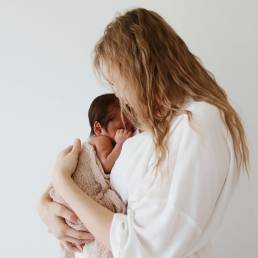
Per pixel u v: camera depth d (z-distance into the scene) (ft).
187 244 3.15
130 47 3.49
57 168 3.80
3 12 5.44
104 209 3.44
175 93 3.52
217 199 3.39
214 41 5.07
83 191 3.87
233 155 3.42
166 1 5.13
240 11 5.02
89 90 5.32
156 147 3.35
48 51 5.38
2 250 5.60
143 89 3.49
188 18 5.10
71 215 3.83
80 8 5.29
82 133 5.39
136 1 5.19
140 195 3.39
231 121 3.51
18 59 5.44
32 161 5.50
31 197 5.54
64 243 4.00
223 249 5.34
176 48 3.65
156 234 3.15
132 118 4.17
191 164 3.17
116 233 3.27
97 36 5.26
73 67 5.34
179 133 3.31
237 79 5.08
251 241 5.26
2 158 5.56
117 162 3.84
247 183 5.19
